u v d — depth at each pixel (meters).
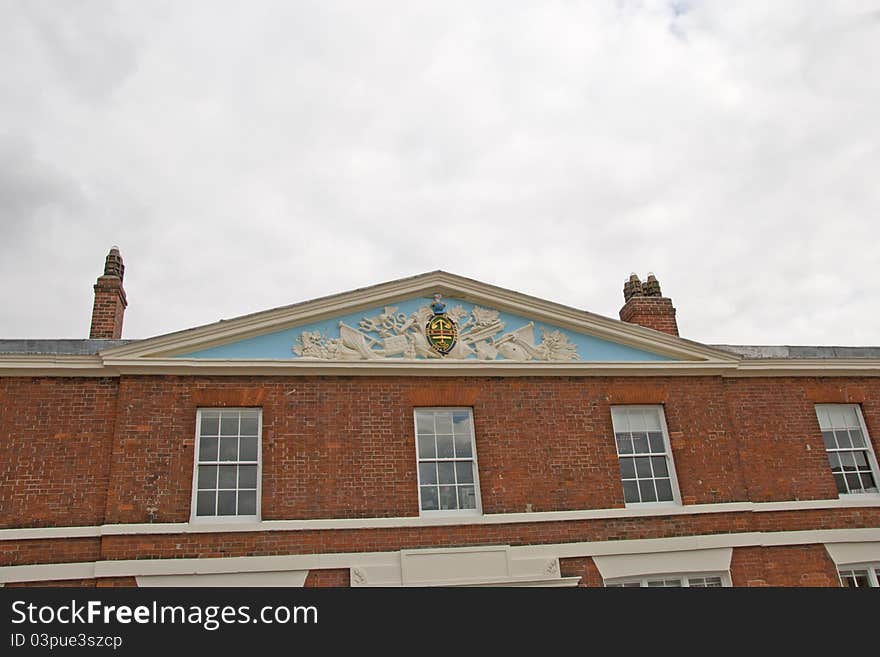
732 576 15.17
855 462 17.23
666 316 18.86
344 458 14.58
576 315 16.81
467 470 15.19
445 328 16.17
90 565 12.95
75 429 13.95
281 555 13.56
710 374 17.08
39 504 13.30
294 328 15.57
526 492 15.07
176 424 14.23
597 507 15.24
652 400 16.52
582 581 14.53
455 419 15.58
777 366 17.41
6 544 12.91
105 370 14.42
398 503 14.43
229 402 14.59
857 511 16.42
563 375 16.31
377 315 16.08
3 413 13.80
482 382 15.88
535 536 14.69
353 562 13.74
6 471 13.41
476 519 14.54
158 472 13.80
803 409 17.33
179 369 14.59
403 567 13.81
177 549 13.27
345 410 14.98
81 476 13.63
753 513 15.91
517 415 15.73
